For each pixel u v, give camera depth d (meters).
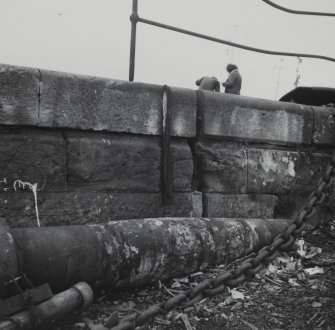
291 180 4.94
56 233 2.95
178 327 2.85
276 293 3.44
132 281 3.22
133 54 3.98
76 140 3.62
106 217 3.78
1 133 3.34
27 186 3.42
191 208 4.25
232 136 4.45
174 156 4.12
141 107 3.91
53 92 3.47
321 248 4.54
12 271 2.52
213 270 3.69
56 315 2.56
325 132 5.19
